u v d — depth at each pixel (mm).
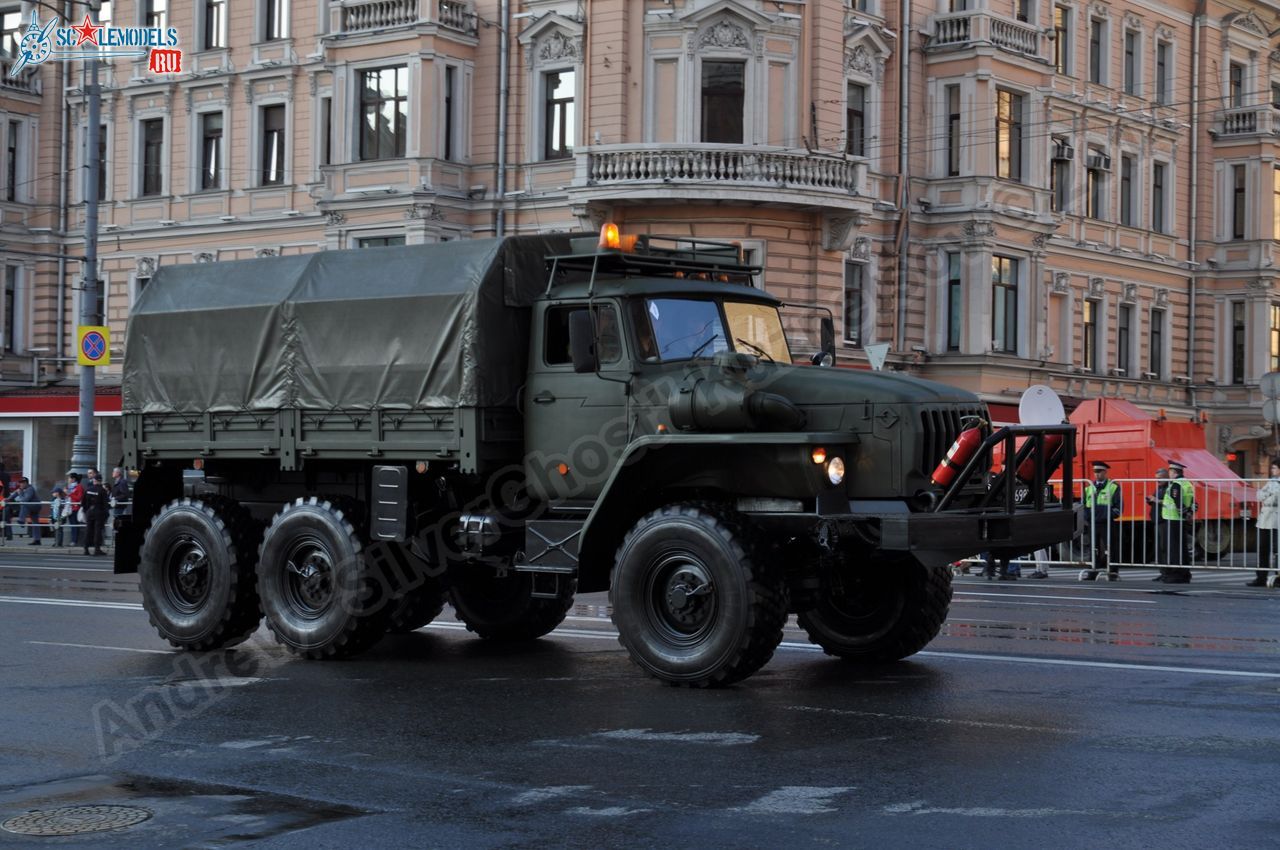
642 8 42812
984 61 46875
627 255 14328
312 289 15430
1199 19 59250
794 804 8617
